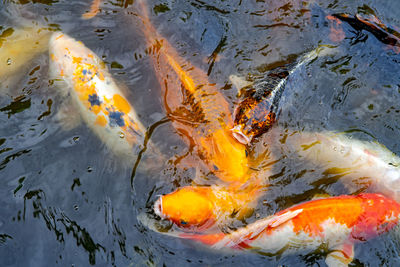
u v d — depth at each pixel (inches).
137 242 88.2
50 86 95.0
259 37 101.5
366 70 99.0
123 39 99.8
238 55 99.9
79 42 98.0
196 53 99.7
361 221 89.8
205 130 93.6
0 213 88.6
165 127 94.0
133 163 91.8
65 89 94.7
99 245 87.9
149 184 90.7
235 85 97.3
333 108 96.6
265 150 93.4
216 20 102.5
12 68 96.0
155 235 88.5
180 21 102.0
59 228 88.4
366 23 101.6
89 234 88.4
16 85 95.0
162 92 96.2
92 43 99.0
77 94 94.4
